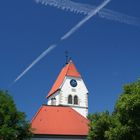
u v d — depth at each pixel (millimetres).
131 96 43562
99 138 53750
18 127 58062
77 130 70688
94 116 55469
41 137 68000
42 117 72500
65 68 105125
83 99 100938
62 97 99562
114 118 51844
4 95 60031
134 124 44094
